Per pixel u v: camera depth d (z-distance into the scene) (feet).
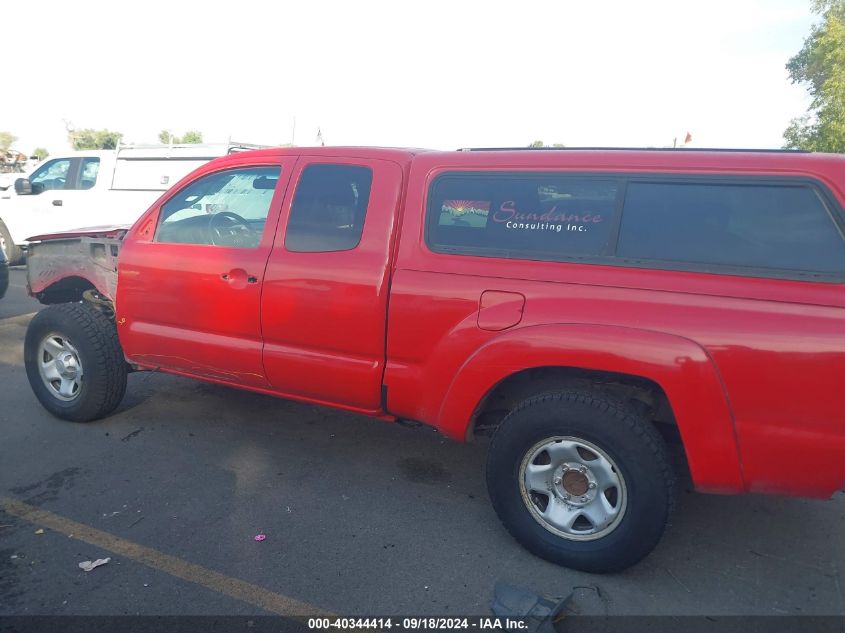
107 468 12.35
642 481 8.77
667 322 8.50
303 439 13.99
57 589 8.82
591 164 9.40
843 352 7.63
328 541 10.15
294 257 11.30
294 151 11.82
